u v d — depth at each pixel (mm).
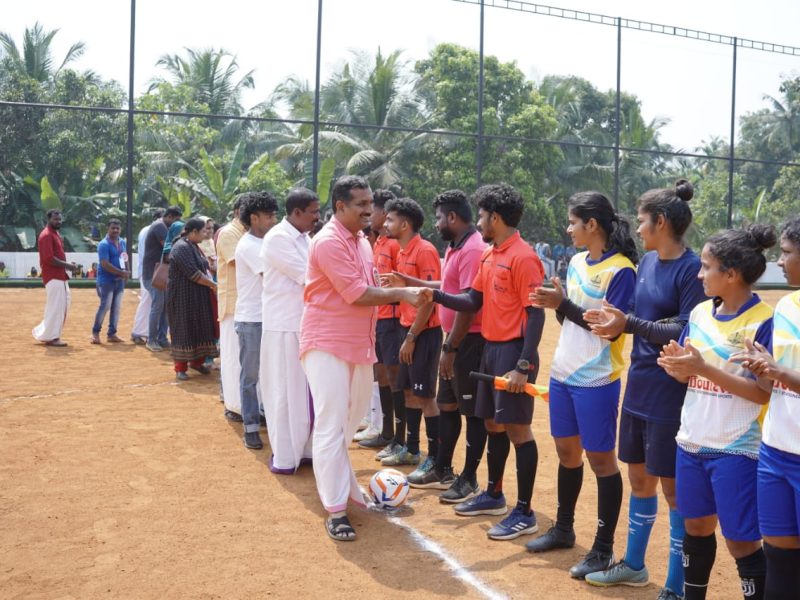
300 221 5867
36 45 33812
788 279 3080
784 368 2889
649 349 3770
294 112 35125
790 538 3008
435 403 5977
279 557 4453
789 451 2953
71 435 6859
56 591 3982
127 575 4176
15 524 4855
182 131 33250
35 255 25031
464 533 4879
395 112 32250
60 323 11445
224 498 5418
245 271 6551
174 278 9164
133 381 9266
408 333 5691
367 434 7133
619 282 4152
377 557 4480
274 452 6016
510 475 6141
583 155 37969
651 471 3777
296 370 5918
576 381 4211
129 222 17906
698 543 3506
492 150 31078
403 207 6133
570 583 4168
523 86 32875
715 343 3320
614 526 4258
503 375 4750
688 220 3787
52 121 29922
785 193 39312
